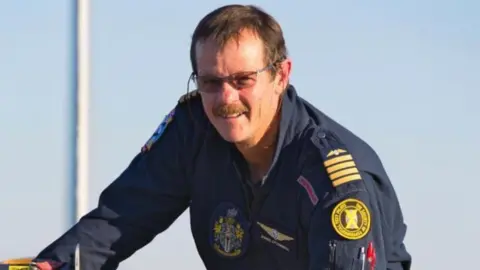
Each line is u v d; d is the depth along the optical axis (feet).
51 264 34.94
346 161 31.99
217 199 34.65
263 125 32.63
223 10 31.91
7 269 34.99
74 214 39.52
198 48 31.81
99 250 35.53
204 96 32.01
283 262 33.91
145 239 36.11
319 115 33.60
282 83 32.71
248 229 34.17
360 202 31.27
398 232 33.27
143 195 35.78
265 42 31.81
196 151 34.73
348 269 30.89
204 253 35.45
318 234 31.60
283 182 33.04
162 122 35.94
